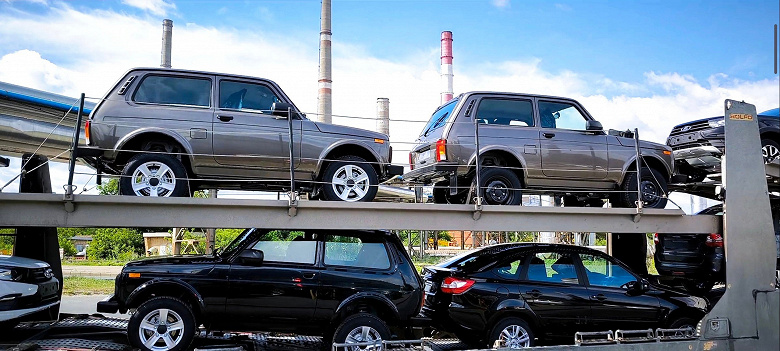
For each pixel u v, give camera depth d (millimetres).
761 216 7414
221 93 7773
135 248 35094
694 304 8102
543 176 8570
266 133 7727
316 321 6988
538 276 7707
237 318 6871
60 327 7785
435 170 8180
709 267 8922
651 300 7969
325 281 7008
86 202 6094
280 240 7141
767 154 10336
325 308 6984
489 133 8383
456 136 8258
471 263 7746
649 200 9078
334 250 7207
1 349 6301
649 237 14492
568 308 7629
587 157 8719
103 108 7266
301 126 7891
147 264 6836
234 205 6395
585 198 9727
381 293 7105
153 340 6535
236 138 7609
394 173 8328
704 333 7008
